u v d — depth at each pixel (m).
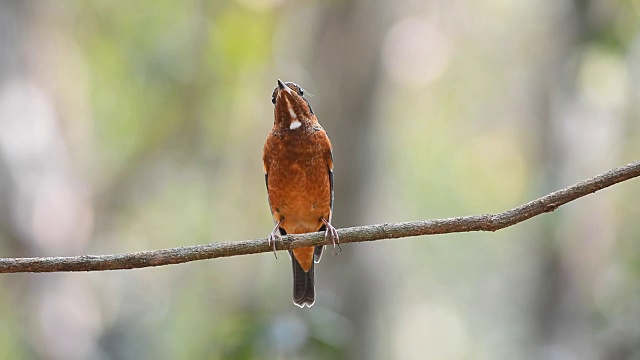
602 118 15.67
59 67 16.72
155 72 18.31
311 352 9.81
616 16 15.35
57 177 15.28
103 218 17.86
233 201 19.23
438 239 25.36
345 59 15.77
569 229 15.30
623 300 12.65
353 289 14.95
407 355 25.58
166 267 18.41
